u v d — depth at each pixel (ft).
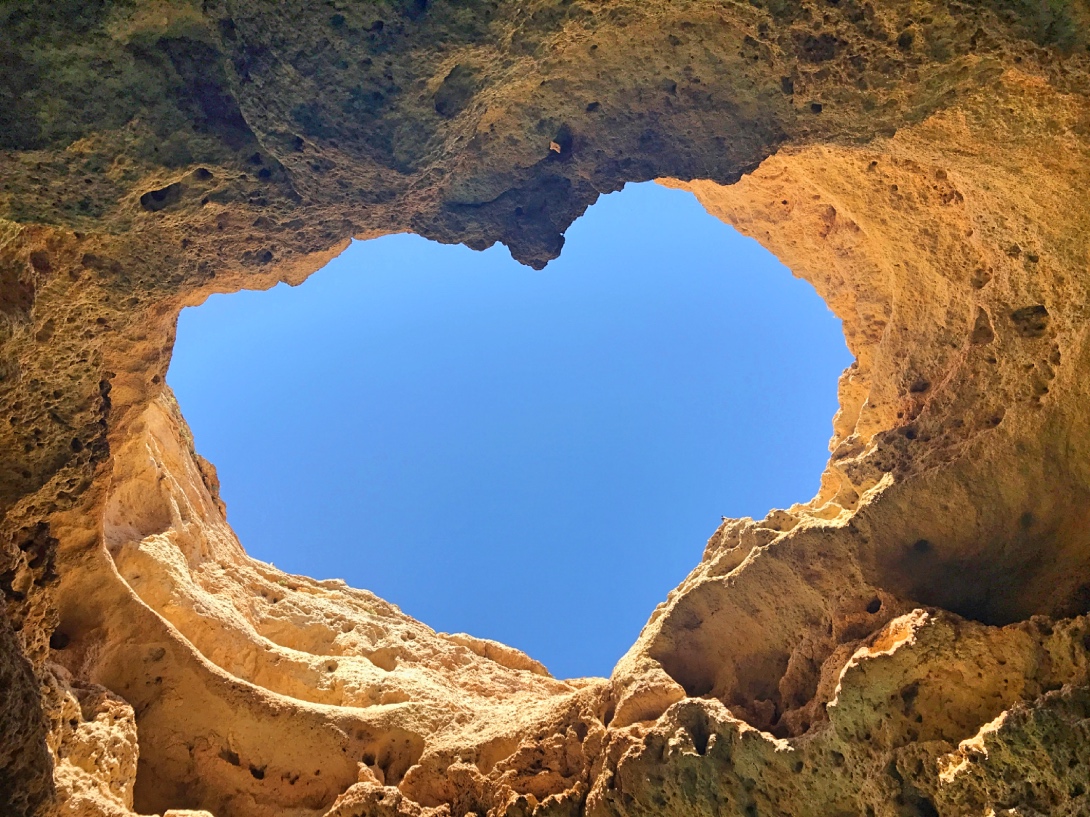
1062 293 22.67
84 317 24.11
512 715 31.91
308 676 34.17
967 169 22.09
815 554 27.96
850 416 37.01
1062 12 15.40
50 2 15.78
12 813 18.40
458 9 17.01
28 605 23.99
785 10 18.16
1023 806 20.25
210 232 22.89
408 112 18.42
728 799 24.82
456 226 25.98
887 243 29.99
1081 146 19.47
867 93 19.08
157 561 34.55
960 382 26.96
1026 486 24.52
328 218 22.39
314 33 17.01
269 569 44.50
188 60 18.03
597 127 24.48
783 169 32.40
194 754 29.94
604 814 26.20
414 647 39.14
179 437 43.60
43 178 17.62
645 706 28.12
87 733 26.43
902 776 22.75
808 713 26.18
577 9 18.74
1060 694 20.16
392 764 30.60
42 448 24.73
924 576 26.27
